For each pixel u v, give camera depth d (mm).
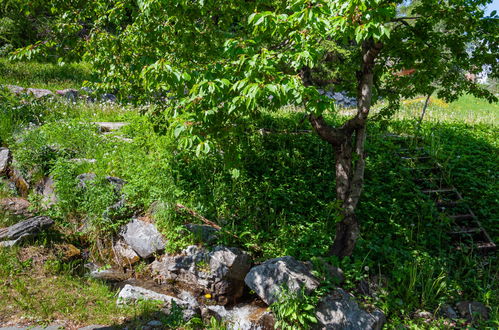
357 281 5254
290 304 4465
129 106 11281
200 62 4895
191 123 3750
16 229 5195
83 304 4238
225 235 5719
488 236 6723
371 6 3273
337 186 5473
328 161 8312
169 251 5445
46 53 5312
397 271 5559
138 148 7750
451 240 6742
